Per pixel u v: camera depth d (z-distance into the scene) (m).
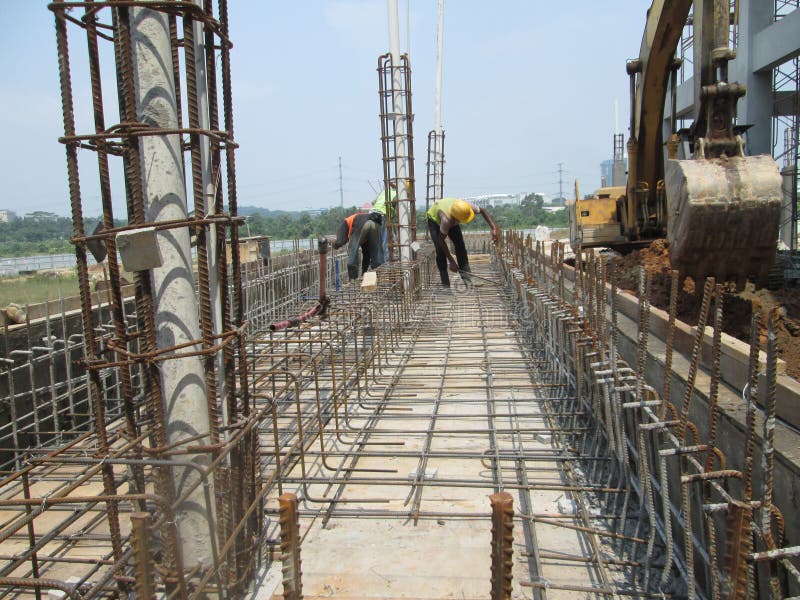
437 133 19.31
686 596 3.36
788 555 2.25
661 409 3.32
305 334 8.95
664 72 8.38
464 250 10.52
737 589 2.24
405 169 12.73
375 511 4.43
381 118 12.74
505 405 6.47
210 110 3.24
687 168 5.64
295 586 2.56
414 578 3.67
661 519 3.98
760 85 16.39
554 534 4.09
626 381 4.11
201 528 3.22
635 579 3.50
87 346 3.08
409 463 5.21
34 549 2.77
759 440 2.91
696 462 2.92
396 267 11.23
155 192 3.10
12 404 5.55
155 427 3.25
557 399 6.17
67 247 37.75
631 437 4.72
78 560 3.90
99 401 3.04
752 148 16.44
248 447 3.64
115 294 3.03
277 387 7.27
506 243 15.29
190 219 2.96
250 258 14.48
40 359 5.88
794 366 4.98
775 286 7.77
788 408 3.07
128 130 2.82
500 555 2.37
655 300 7.20
